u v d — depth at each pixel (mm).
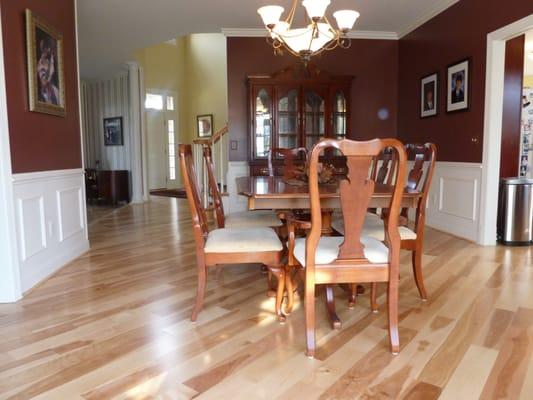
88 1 4352
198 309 2262
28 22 2848
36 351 1929
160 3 4434
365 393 1575
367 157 1749
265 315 2344
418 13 4844
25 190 2822
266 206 2180
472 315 2301
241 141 5617
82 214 3918
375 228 2590
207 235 2465
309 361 1820
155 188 10227
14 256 2609
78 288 2840
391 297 1878
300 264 2162
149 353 1902
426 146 2504
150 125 10008
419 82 5184
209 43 10117
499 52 3811
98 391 1603
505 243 3959
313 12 2840
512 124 4047
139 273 3184
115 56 6758
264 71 5543
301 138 5301
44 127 3154
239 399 1545
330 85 5297
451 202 4543
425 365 1774
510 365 1766
